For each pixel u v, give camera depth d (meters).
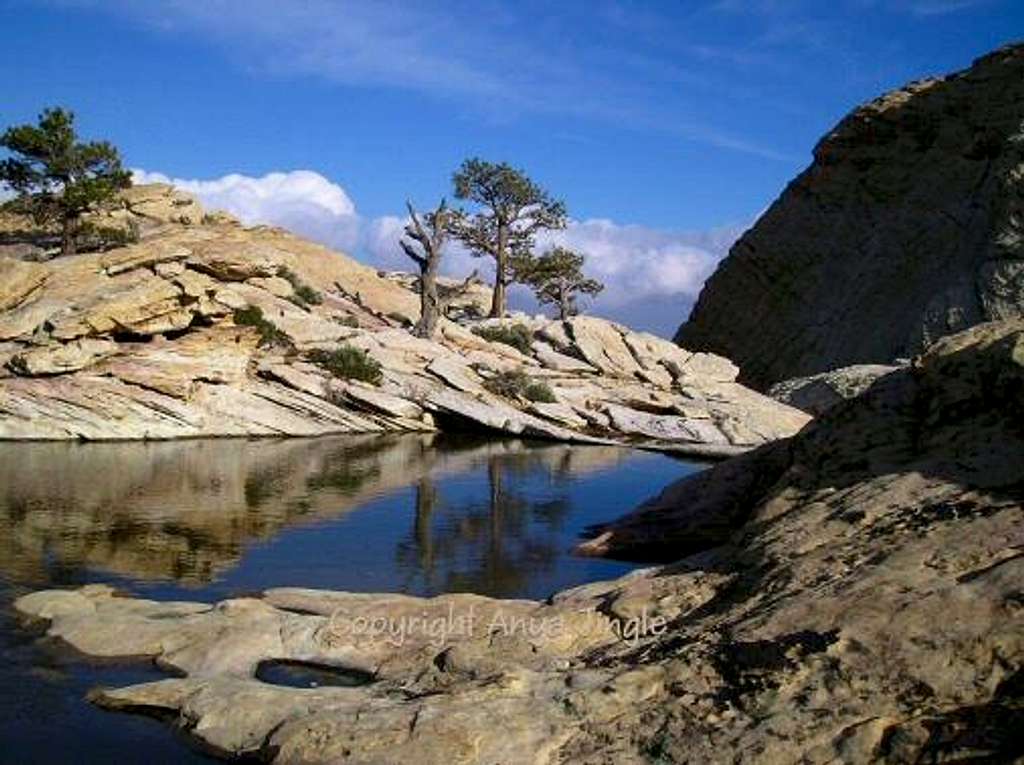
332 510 22.78
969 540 9.60
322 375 41.28
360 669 11.30
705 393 48.59
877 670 8.06
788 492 13.98
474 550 18.89
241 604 13.02
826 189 67.56
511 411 42.22
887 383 14.66
